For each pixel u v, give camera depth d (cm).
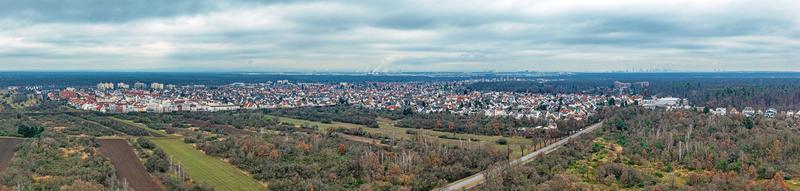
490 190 17362
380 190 17712
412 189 18262
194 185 17488
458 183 19188
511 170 19025
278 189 17488
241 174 19575
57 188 16250
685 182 18088
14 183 16400
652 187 17250
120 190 16612
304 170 19488
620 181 18288
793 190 17025
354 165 19800
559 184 17288
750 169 18812
